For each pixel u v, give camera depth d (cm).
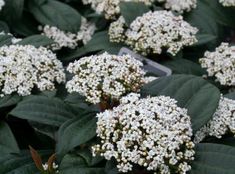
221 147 39
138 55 56
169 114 38
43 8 65
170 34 56
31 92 47
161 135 36
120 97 41
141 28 56
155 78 47
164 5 66
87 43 61
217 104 41
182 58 59
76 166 40
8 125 45
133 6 62
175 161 36
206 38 61
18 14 63
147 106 38
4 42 54
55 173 40
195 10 68
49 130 43
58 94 50
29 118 42
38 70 48
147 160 36
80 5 71
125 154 36
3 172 41
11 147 43
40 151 45
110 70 41
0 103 45
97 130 38
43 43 54
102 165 41
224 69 53
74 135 40
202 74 58
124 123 37
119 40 60
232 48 54
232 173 37
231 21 70
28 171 42
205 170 38
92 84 40
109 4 62
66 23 64
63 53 62
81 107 45
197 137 42
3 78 46
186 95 43
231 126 43
